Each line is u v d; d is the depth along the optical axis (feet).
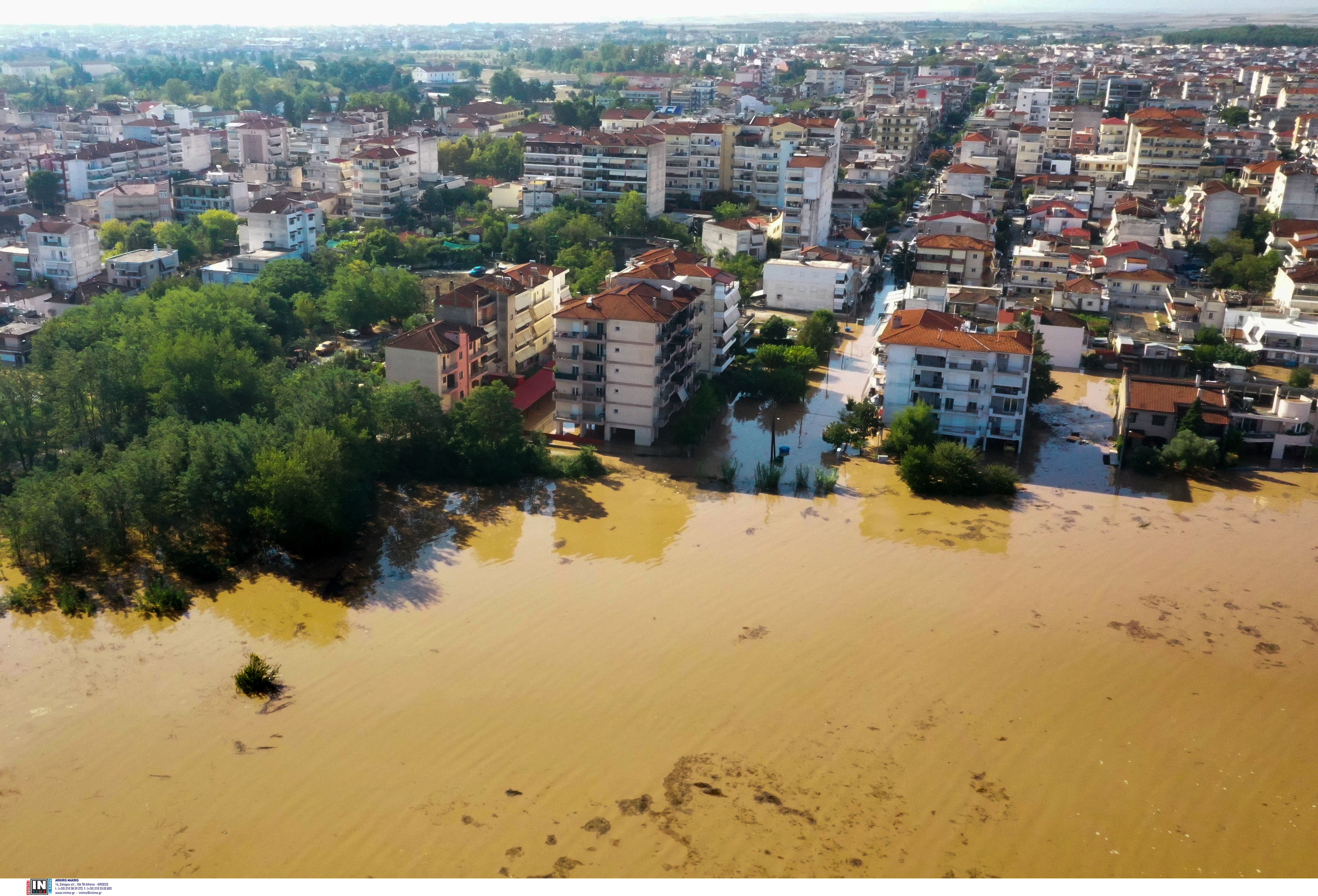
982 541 421.18
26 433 453.99
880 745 295.69
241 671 324.60
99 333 565.94
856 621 358.02
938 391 508.12
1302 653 347.36
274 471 390.01
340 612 359.46
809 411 572.92
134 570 379.96
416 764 284.00
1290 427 509.35
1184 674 333.01
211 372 491.72
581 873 247.91
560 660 332.19
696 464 493.77
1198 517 447.83
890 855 256.52
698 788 277.03
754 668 329.72
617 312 492.95
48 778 277.44
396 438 465.47
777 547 412.98
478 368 551.59
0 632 342.44
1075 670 333.21
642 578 385.29
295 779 278.05
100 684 317.42
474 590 375.45
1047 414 569.64
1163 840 264.11
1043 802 275.59
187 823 262.47
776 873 249.14
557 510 442.50
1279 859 258.98
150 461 390.63
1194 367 602.85
